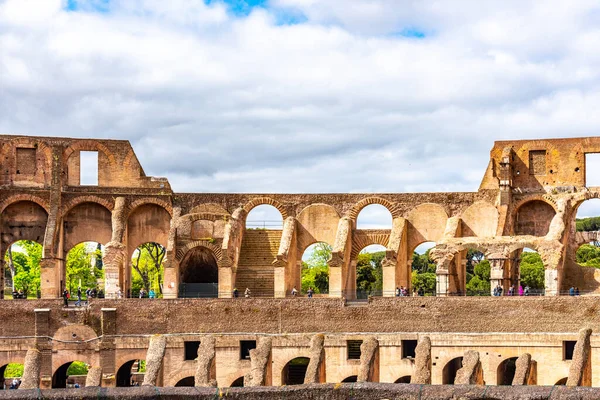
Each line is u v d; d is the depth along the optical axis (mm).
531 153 104812
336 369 92688
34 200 101688
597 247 174750
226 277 99062
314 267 149625
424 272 172250
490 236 101000
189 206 104875
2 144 102750
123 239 101375
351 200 105750
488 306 91750
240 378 95625
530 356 84375
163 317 93250
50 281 98000
